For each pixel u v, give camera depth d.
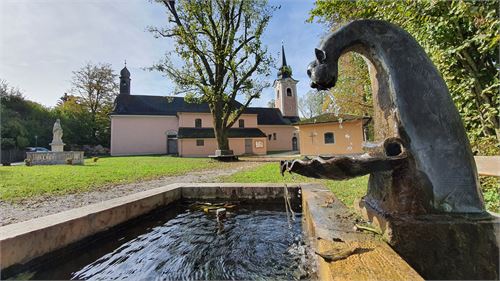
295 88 39.06
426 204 1.42
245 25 16.72
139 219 3.78
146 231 3.67
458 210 1.39
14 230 2.33
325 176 1.50
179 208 4.79
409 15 3.07
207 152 27.92
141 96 33.19
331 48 1.59
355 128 19.77
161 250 2.99
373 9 3.97
